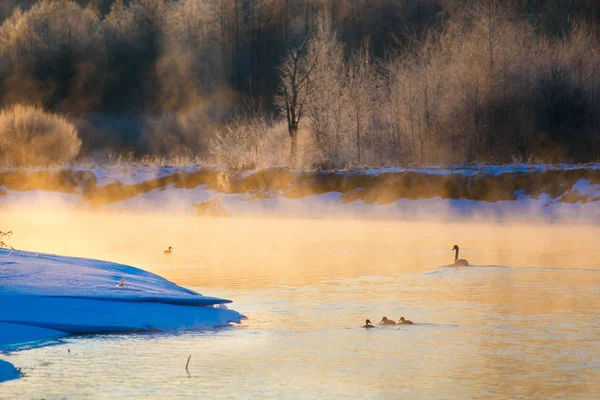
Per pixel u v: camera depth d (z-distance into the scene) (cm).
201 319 3622
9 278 3831
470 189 10062
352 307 4053
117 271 4328
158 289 3950
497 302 4178
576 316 3816
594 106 11994
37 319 3391
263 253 6506
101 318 3478
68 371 2889
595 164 10219
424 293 4481
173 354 3122
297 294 4441
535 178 9862
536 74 12094
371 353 3138
